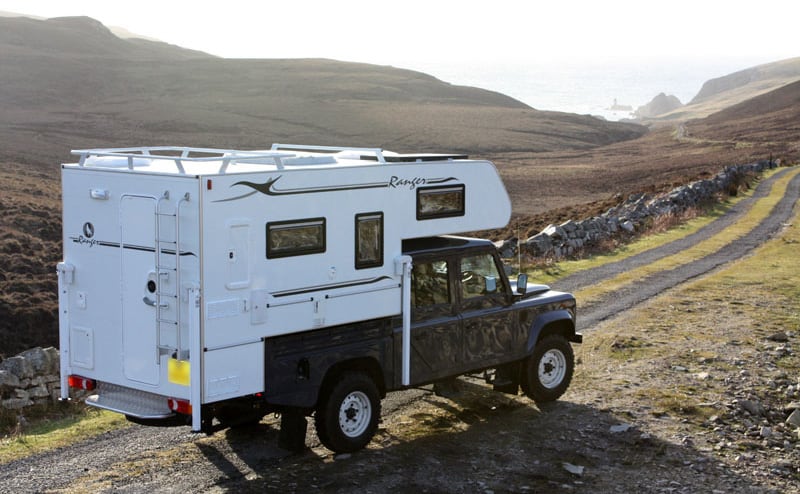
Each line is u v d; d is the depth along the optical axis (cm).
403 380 945
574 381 1205
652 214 3494
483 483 842
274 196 821
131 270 830
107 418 1068
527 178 10775
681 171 10775
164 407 830
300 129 17312
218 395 798
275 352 844
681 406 1080
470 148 16175
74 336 887
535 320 1067
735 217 3738
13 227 4131
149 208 806
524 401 1113
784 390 1170
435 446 947
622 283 2080
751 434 1002
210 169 812
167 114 18075
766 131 17962
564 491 828
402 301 937
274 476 856
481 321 1008
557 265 2372
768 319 1628
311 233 855
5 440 1000
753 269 2291
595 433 989
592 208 4300
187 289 783
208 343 786
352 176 884
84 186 856
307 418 1058
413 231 950
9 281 2973
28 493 819
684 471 884
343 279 886
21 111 17675
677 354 1351
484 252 1015
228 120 17850
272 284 828
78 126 15425
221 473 867
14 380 1170
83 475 868
